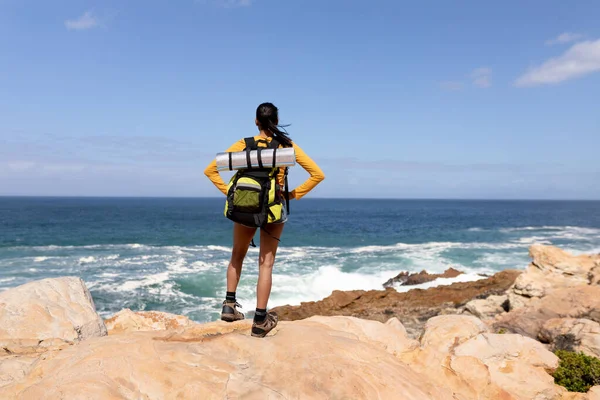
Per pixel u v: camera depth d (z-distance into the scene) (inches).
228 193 137.3
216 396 111.6
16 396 111.1
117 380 112.3
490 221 3257.9
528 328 518.0
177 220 2938.0
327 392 117.1
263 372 124.2
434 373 178.2
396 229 2425.0
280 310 748.6
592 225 2861.7
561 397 254.2
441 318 334.3
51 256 1273.4
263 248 144.3
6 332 206.5
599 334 423.8
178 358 126.7
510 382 252.4
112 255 1312.7
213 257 1289.4
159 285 907.4
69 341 214.7
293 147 134.0
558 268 687.1
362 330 194.5
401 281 970.1
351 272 1081.4
